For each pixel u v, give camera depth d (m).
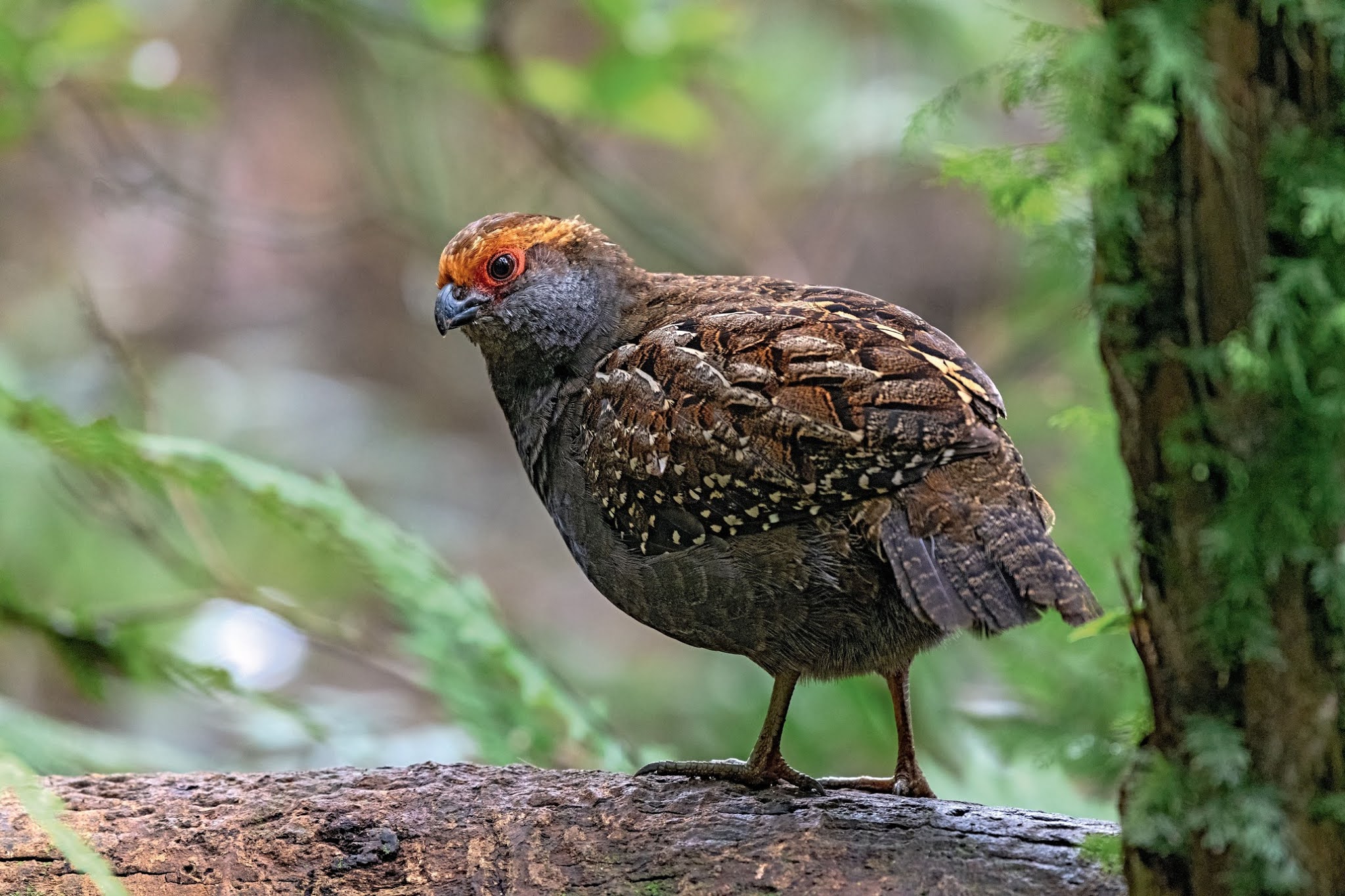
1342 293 4.41
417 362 21.42
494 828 6.12
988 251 17.28
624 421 6.83
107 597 12.88
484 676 8.90
